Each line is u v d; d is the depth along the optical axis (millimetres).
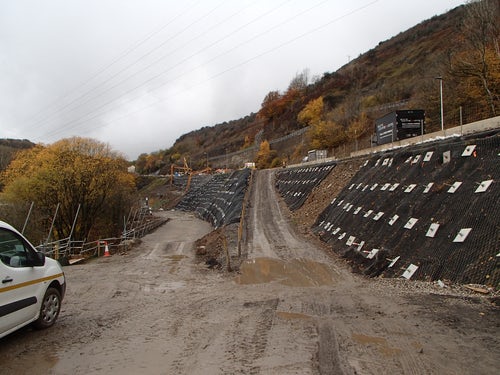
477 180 9820
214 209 45531
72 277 12508
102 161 31703
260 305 7637
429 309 6477
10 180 33625
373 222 13297
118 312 7582
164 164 162125
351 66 100500
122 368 4719
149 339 5793
